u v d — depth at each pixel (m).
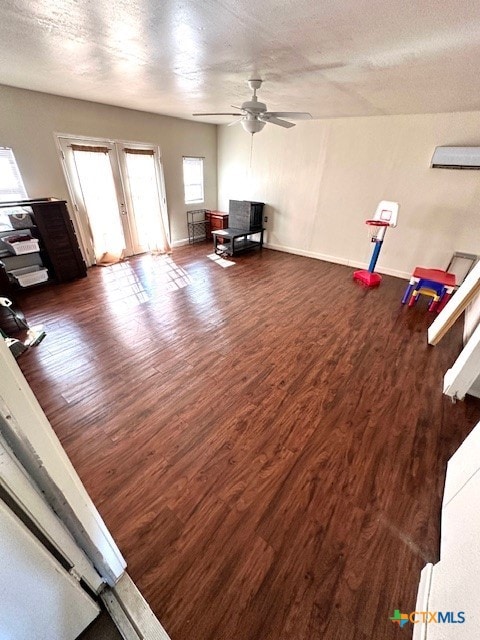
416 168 4.10
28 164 3.70
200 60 2.16
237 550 1.31
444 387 2.30
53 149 3.87
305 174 5.21
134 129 4.66
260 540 1.35
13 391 0.64
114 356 2.64
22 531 0.73
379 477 1.64
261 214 5.95
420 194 4.18
